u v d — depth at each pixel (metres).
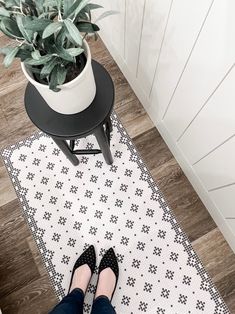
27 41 0.79
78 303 1.23
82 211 1.43
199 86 0.94
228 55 0.74
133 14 1.11
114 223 1.42
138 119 1.54
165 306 1.32
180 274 1.35
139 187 1.46
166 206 1.43
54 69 0.84
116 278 1.33
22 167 1.49
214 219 1.40
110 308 1.23
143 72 1.32
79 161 1.49
